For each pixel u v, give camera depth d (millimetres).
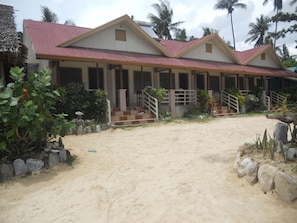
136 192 4734
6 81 12211
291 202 3984
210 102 17969
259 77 25250
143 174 5707
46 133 6465
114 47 16328
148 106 15594
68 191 4848
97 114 12734
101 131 11625
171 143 8938
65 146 8406
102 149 8141
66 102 11953
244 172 4969
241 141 8641
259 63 24609
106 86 16172
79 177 5551
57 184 5176
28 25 16281
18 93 5738
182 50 19281
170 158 6949
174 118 16328
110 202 4383
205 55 20891
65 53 13203
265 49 24484
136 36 17219
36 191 4867
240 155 5484
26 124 5484
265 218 3652
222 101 20469
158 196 4508
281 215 3703
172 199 4363
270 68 25156
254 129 11312
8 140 5664
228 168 5652
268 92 25391
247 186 4664
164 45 21344
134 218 3822
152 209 4059
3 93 5316
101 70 16094
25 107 5422
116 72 16609
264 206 3980
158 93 15305
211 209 3963
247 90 22500
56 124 6410
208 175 5375
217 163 6129
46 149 6355
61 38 15516
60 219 3887
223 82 22609
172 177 5414
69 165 6270
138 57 16062
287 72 25297
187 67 17141
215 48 21531
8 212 4125
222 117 17203
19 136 5727
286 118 5500
